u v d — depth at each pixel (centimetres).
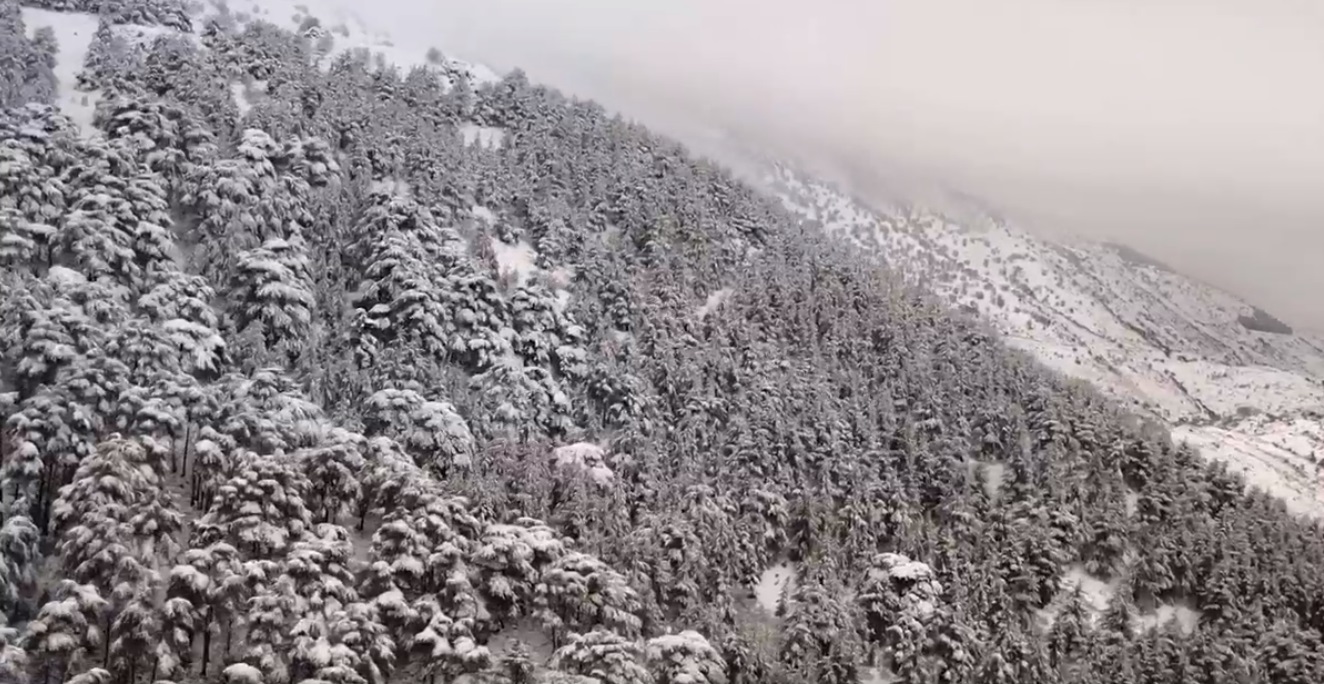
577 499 9269
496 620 8062
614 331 12438
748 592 9781
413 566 7712
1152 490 11794
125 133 11700
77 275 9288
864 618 9312
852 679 8512
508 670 7319
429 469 9256
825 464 10950
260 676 6612
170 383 8331
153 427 7988
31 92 12425
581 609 8094
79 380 7844
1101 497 11631
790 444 11138
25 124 11094
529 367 11088
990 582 10019
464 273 11706
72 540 6900
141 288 9875
